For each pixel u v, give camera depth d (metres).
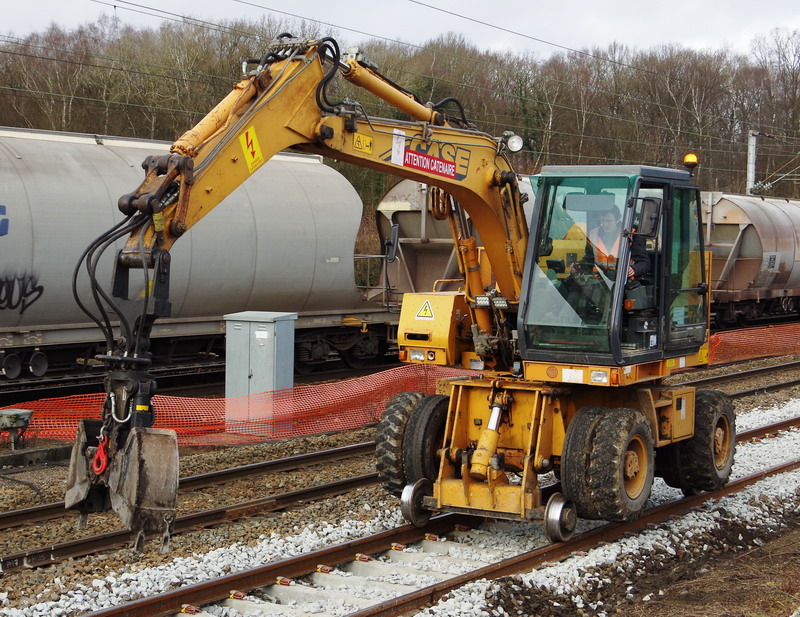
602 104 47.66
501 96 42.84
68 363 14.87
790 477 10.60
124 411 5.59
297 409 13.10
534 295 8.09
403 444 8.54
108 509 5.77
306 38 7.05
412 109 7.71
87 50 38.66
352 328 18.94
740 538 8.61
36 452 10.87
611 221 7.89
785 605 6.72
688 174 8.77
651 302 8.39
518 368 8.48
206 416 12.42
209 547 7.85
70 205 13.77
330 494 9.78
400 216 19.67
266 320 12.63
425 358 8.90
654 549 8.00
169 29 38.56
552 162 40.81
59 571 7.14
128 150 15.62
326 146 6.96
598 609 6.78
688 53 54.75
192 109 33.69
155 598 6.18
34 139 14.59
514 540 8.23
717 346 21.73
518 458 8.29
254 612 6.38
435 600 6.59
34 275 13.39
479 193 8.25
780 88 54.12
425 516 8.31
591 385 8.32
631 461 7.95
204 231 15.15
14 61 38.03
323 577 7.09
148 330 5.75
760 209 26.48
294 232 16.55
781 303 28.55
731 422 9.78
